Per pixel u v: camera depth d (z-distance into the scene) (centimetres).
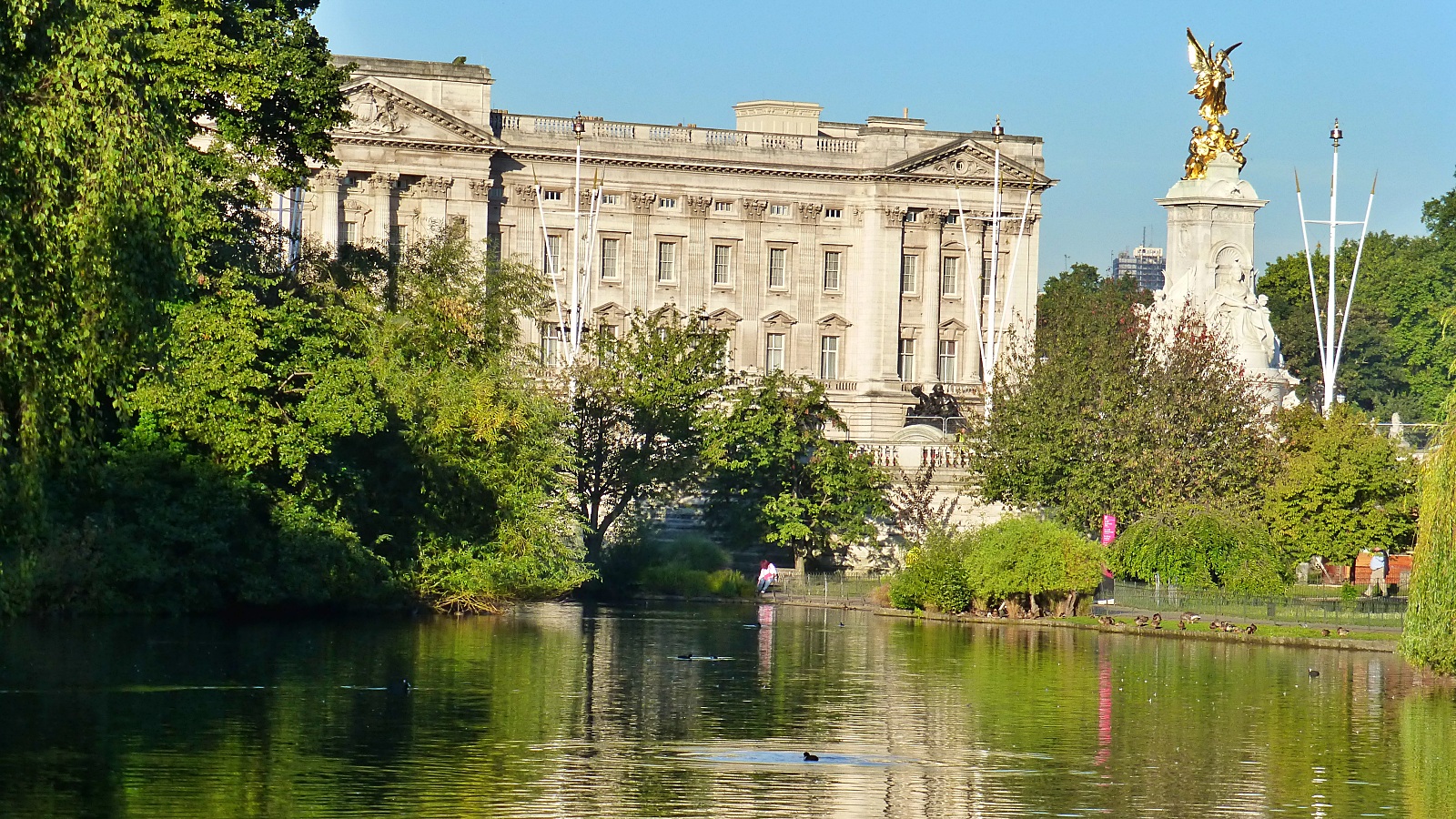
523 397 16088
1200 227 19725
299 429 13075
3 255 7819
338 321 13738
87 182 7962
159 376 9750
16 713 8681
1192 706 10031
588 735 8562
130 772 7400
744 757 8119
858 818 6981
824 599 18712
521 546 15050
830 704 9825
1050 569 15788
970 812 7156
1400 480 17112
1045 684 10912
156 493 13000
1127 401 18038
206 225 12825
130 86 8306
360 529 14238
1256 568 16488
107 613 12738
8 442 8269
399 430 14350
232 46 14050
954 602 16338
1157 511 16938
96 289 8000
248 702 9200
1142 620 15100
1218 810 7288
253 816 6731
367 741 8219
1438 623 10744
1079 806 7300
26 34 7950
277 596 13175
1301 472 17088
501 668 10956
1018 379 19700
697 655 12231
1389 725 9419
